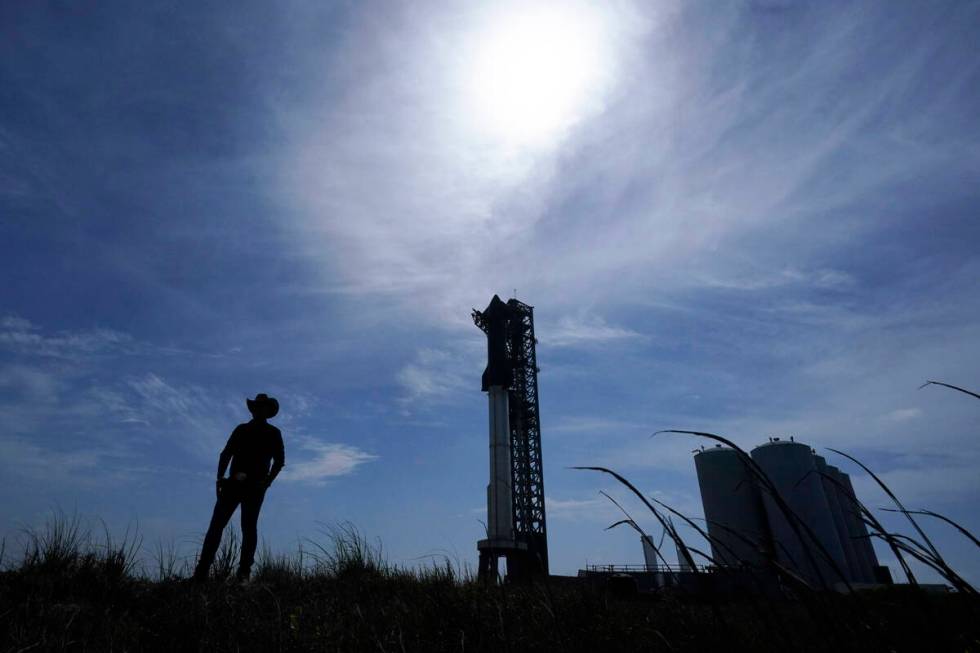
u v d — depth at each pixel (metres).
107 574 6.14
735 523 43.06
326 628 4.88
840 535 41.97
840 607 1.95
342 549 8.98
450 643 4.68
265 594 6.67
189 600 5.61
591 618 5.37
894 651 1.79
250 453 8.62
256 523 8.36
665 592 5.13
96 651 4.34
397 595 6.72
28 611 4.79
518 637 4.73
